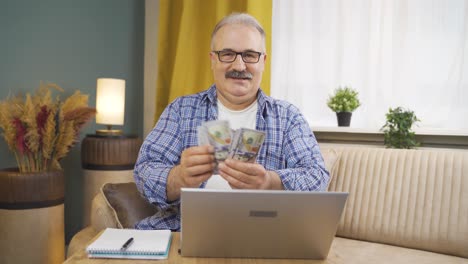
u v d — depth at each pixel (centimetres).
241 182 108
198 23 264
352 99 231
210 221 89
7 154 246
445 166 182
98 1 280
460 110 223
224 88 150
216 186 132
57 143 229
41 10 259
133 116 299
